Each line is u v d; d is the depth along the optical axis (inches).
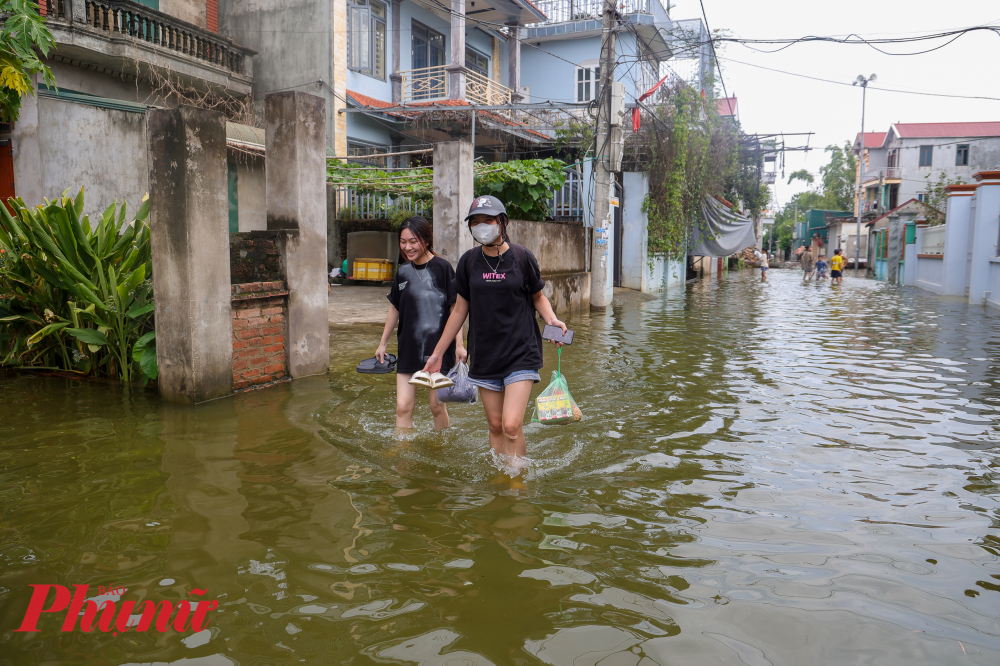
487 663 82.5
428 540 116.6
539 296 155.0
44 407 199.3
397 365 182.5
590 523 125.4
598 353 323.6
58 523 120.7
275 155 246.2
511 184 492.1
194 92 562.6
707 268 1272.1
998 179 636.7
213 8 668.1
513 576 104.7
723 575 106.3
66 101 386.3
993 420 202.2
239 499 133.2
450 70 705.0
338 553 111.2
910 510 133.5
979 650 86.7
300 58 647.1
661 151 714.8
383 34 727.7
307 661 82.5
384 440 174.2
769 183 1424.7
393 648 85.4
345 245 681.0
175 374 206.8
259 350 234.7
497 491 140.6
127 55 470.9
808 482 148.9
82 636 87.0
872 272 1462.8
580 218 601.3
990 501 138.3
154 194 201.5
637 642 87.4
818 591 101.7
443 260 179.0
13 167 364.5
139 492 135.9
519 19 814.5
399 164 738.8
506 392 150.6
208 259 207.2
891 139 1727.4
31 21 299.9
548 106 773.9
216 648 85.0
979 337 391.9
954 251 734.5
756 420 201.2
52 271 223.9
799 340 377.4
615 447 172.7
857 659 84.4
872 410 213.9
